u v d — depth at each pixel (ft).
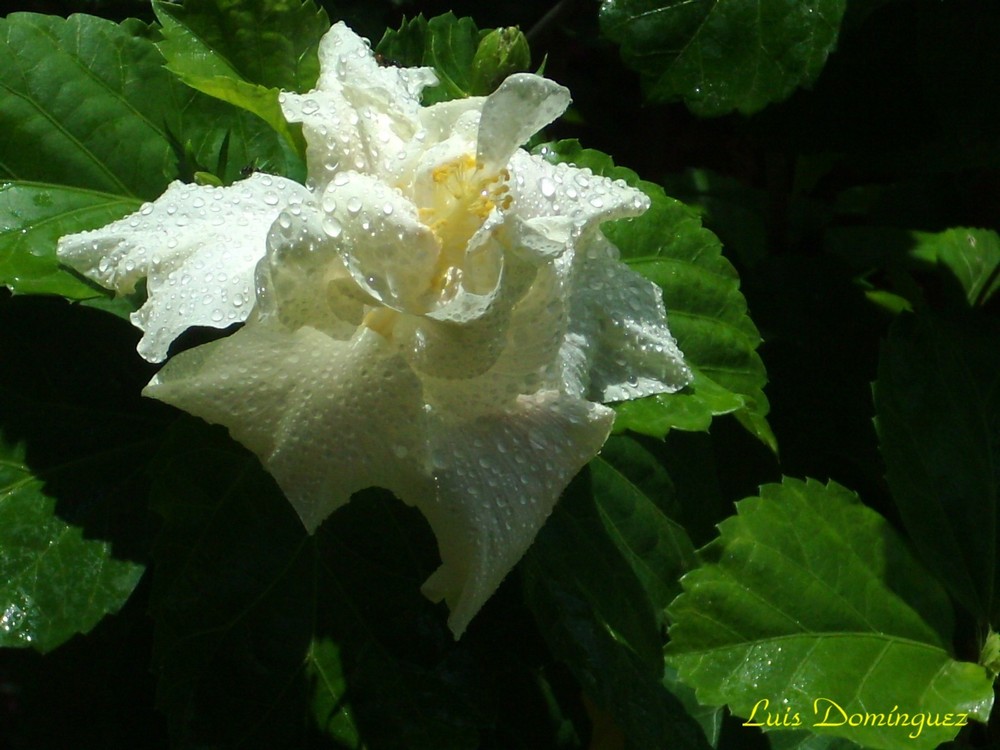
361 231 1.01
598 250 1.11
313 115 1.06
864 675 1.18
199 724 1.08
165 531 1.09
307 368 1.01
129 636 1.20
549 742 1.20
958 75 1.36
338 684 1.10
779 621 1.19
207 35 1.18
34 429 1.13
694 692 1.24
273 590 1.10
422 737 1.10
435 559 1.13
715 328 1.24
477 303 0.99
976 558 1.24
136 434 1.15
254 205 1.05
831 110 1.43
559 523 1.18
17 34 1.17
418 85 1.12
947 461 1.26
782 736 1.24
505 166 1.04
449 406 1.03
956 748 1.25
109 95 1.18
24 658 1.21
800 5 1.29
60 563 1.10
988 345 1.30
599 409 1.06
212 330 1.15
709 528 1.25
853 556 1.22
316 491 1.00
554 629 1.13
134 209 1.17
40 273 1.12
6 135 1.16
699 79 1.30
